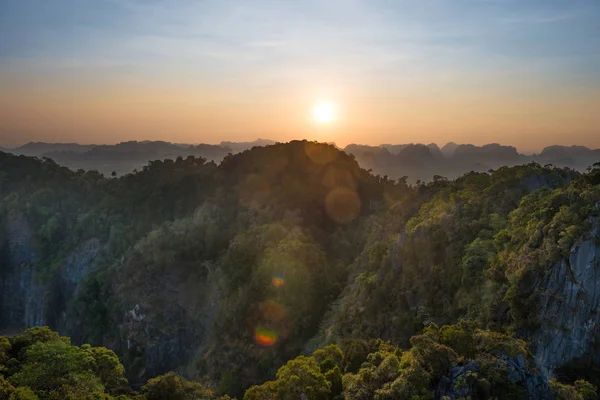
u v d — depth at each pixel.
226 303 92.19
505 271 49.66
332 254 106.31
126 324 102.62
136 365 97.25
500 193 66.81
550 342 43.84
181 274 106.62
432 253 64.00
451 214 66.56
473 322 48.03
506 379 31.25
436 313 56.84
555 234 47.19
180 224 115.88
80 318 112.19
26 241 142.62
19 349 46.03
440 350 33.81
